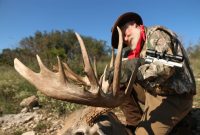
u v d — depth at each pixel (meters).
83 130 1.14
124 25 1.44
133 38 1.43
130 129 1.48
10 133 1.90
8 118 2.08
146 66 1.23
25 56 4.95
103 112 1.17
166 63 1.22
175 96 1.32
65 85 1.09
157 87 1.30
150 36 1.30
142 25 1.37
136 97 1.43
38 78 1.08
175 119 1.31
